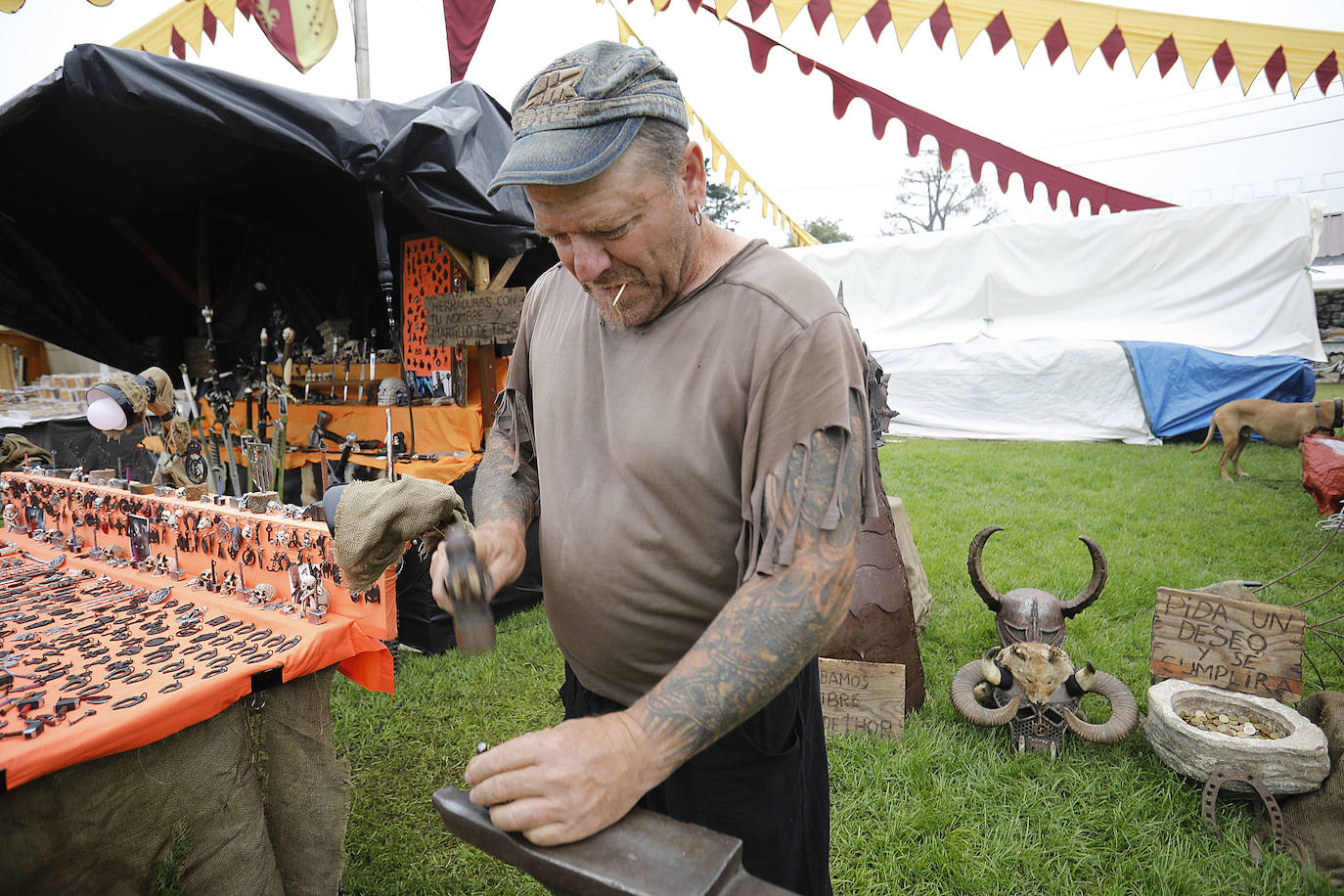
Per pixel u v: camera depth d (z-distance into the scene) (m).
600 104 0.83
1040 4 3.15
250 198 4.50
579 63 0.86
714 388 0.95
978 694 2.96
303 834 1.82
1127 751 2.72
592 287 0.95
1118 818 2.34
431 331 3.85
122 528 2.41
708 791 1.15
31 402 8.23
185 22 3.77
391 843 2.33
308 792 1.82
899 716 2.78
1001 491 6.98
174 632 1.83
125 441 6.85
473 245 3.58
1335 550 5.06
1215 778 2.34
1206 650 2.69
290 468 4.21
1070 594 4.23
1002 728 2.85
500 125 3.75
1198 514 6.08
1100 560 2.92
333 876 1.83
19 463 3.32
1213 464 8.19
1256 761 2.30
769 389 0.90
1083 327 10.57
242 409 4.57
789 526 0.83
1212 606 2.69
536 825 0.70
